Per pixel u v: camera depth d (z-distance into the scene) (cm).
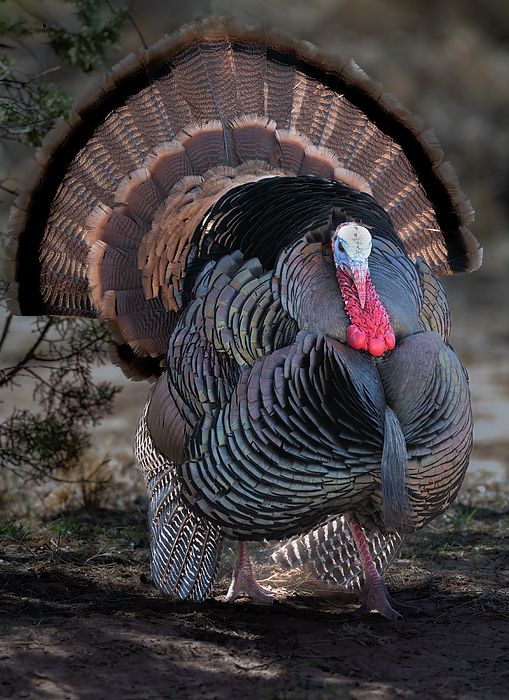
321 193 1148
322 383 997
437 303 1130
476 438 2716
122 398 3284
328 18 6062
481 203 6138
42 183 1256
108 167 1286
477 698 886
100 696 869
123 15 1753
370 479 1036
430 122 6081
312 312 1034
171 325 1192
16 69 1722
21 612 1098
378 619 1125
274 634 1058
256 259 1069
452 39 6356
